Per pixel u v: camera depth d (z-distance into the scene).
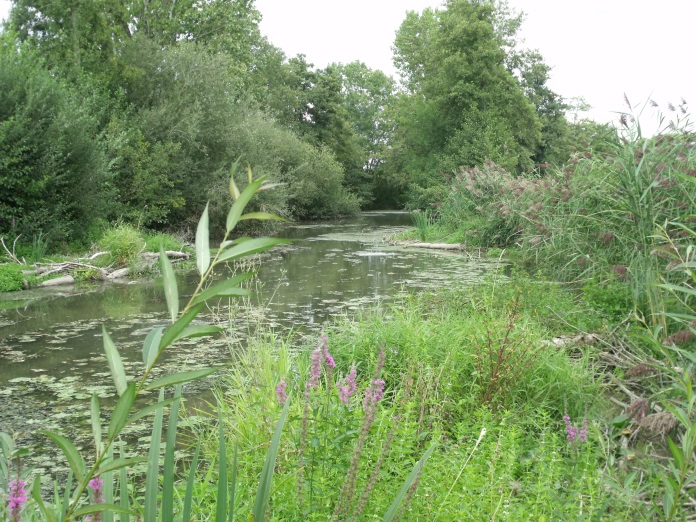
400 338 5.94
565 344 6.25
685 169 7.82
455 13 37.72
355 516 2.18
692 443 2.46
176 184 24.41
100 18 24.61
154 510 1.45
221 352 7.50
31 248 15.87
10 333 8.90
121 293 12.48
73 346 8.13
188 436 4.95
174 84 25.33
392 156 52.59
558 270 10.85
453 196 23.62
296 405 4.03
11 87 16.84
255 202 25.97
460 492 2.95
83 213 18.00
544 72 48.38
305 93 49.31
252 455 3.66
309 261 16.84
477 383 5.07
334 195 41.81
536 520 2.80
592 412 4.66
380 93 65.19
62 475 4.33
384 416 3.20
